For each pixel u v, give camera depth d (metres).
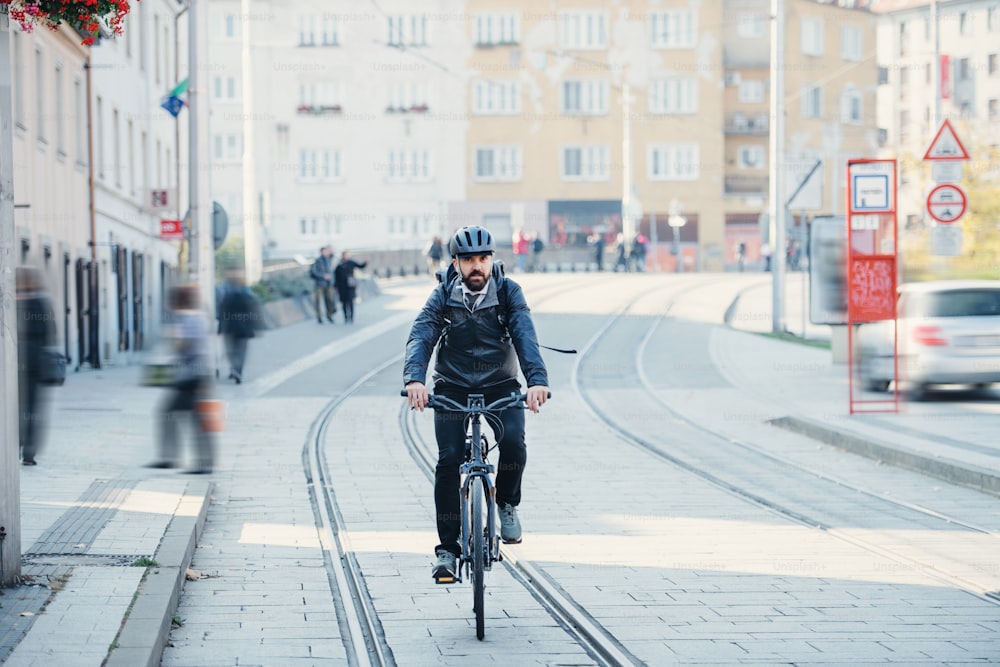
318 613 9.52
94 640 7.86
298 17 87.62
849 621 9.12
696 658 8.15
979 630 8.84
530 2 88.44
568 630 8.96
